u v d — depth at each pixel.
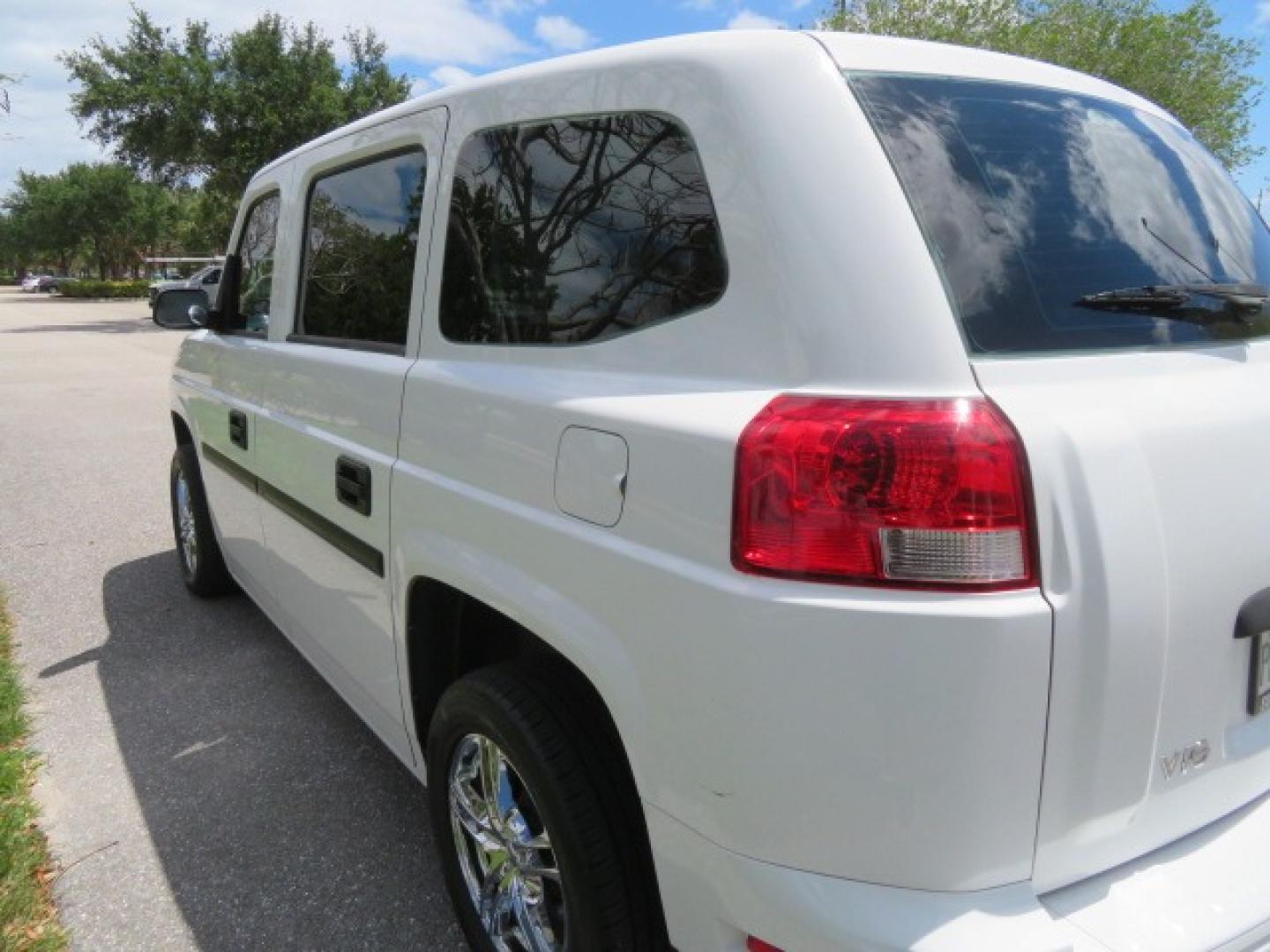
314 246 3.06
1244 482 1.57
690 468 1.51
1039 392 1.45
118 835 2.88
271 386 3.21
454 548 2.08
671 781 1.58
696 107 1.71
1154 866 1.53
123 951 2.40
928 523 1.34
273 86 28.61
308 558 2.98
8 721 3.48
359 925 2.51
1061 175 1.77
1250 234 2.13
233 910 2.56
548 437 1.80
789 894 1.44
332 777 3.21
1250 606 1.60
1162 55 13.71
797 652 1.38
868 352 1.43
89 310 42.31
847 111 1.59
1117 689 1.41
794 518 1.39
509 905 2.17
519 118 2.11
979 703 1.32
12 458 8.66
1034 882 1.42
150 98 27.86
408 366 2.34
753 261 1.57
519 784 2.08
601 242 1.87
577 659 1.73
